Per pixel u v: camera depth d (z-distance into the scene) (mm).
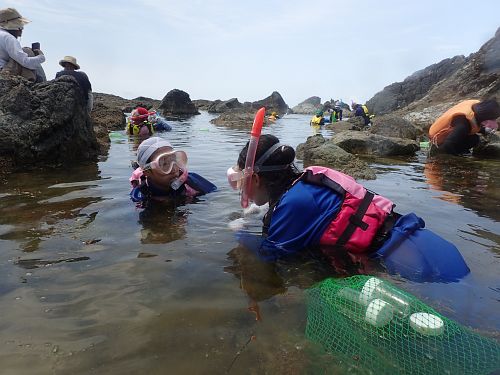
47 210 3646
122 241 2949
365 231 2604
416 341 1708
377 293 1936
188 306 2068
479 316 1968
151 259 2639
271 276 2420
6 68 6973
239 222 3377
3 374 1549
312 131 15414
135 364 1625
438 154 8273
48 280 2328
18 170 5566
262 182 2912
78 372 1575
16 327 1861
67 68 8469
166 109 29453
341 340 1739
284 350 1712
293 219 2652
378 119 11586
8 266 2498
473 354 1637
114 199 4051
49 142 6047
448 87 18062
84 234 3070
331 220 2625
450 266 2371
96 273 2428
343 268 2494
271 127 17469
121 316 1969
